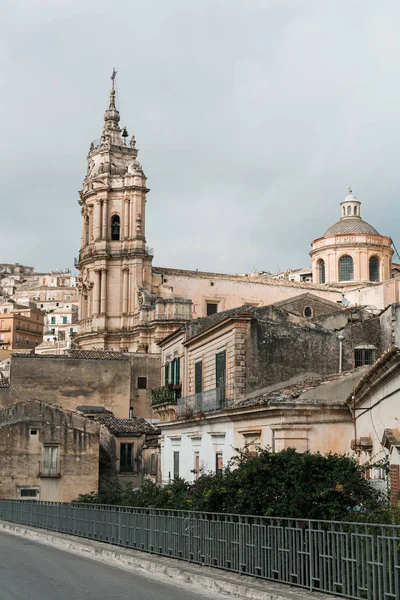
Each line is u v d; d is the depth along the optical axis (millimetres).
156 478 48188
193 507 21594
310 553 15453
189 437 38438
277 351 32875
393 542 13188
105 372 58719
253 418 29266
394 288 73375
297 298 39000
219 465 33531
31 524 35469
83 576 19094
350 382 27516
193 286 89688
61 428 48219
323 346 33312
